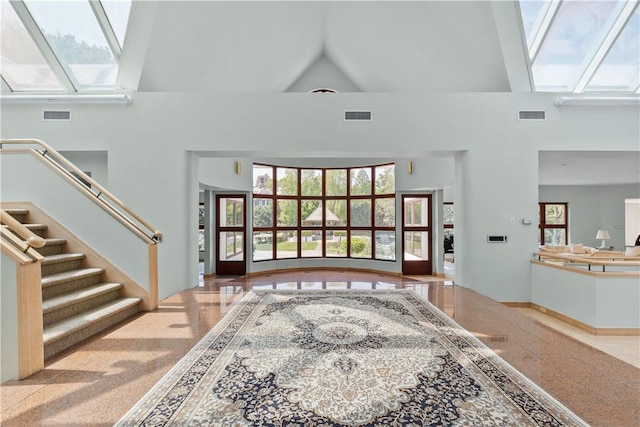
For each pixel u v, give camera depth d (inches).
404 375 90.7
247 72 273.6
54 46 190.7
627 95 215.8
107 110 205.3
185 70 226.8
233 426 69.1
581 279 182.4
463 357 102.1
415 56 262.1
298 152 215.5
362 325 132.3
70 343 110.1
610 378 88.8
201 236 432.1
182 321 136.7
